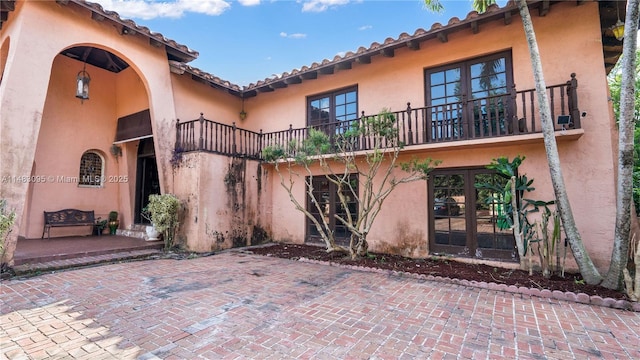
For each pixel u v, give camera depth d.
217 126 9.08
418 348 2.83
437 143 6.21
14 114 5.38
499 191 5.57
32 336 2.99
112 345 2.83
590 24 5.60
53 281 4.86
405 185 7.25
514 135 5.54
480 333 3.16
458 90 6.82
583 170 5.48
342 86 8.42
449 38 6.88
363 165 7.95
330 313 3.66
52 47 5.96
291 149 7.42
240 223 8.52
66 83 8.80
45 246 7.00
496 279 5.02
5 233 5.01
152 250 7.32
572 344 2.93
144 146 9.76
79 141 9.00
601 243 5.27
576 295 4.15
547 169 5.77
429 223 6.93
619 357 2.70
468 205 6.50
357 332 3.15
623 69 4.34
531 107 5.54
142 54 7.55
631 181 4.28
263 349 2.78
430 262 6.37
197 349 2.77
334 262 6.37
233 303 3.97
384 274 5.58
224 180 8.14
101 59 9.21
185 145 8.32
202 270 5.77
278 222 9.47
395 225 7.32
